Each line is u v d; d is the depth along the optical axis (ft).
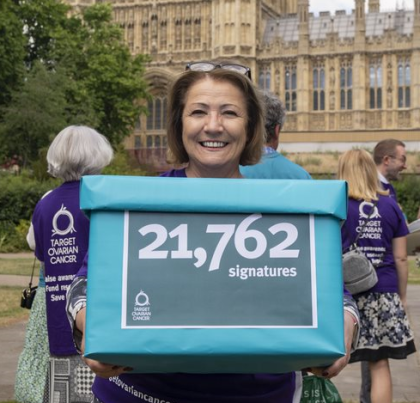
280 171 18.78
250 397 10.11
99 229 8.75
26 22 208.03
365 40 302.66
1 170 169.58
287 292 8.68
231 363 8.70
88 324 8.49
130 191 8.76
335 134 300.40
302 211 8.84
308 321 8.63
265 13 329.93
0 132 188.44
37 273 82.23
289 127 308.60
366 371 25.45
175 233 8.76
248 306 8.63
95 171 17.78
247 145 11.89
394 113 301.22
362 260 19.56
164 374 10.00
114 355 8.43
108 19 225.76
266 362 8.68
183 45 313.32
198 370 8.94
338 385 31.19
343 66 305.73
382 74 303.07
